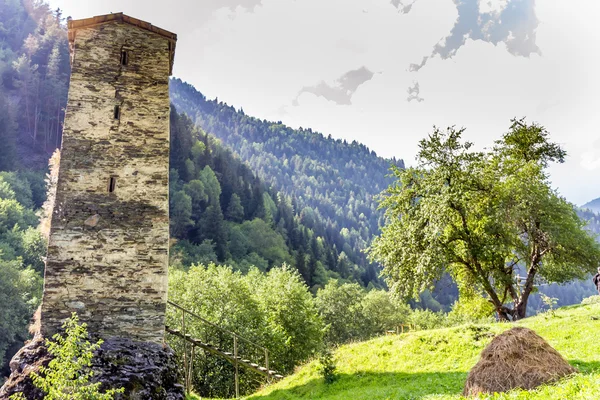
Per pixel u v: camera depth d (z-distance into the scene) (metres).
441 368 16.80
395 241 29.36
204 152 135.62
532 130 31.11
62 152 18.11
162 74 20.31
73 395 11.15
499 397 8.74
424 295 131.00
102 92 19.25
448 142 28.05
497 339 11.33
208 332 34.47
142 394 14.84
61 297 16.67
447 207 26.28
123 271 17.47
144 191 18.55
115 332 16.78
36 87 110.56
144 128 19.33
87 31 19.84
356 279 127.56
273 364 37.62
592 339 15.49
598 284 8.90
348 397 15.59
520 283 30.12
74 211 17.59
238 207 121.69
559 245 27.11
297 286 45.19
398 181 30.92
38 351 15.30
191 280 41.12
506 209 26.62
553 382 9.86
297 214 179.50
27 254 58.31
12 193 72.12
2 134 91.50
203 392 33.34
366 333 67.38
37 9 165.88
